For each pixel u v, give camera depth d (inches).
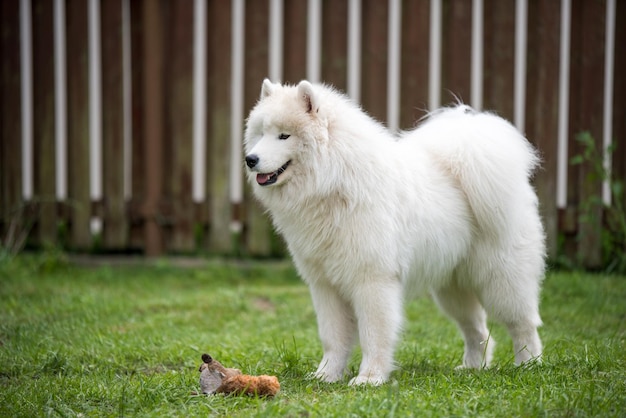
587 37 340.5
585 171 346.0
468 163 200.2
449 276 210.1
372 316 186.5
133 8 354.3
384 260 184.9
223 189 355.6
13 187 362.0
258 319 274.1
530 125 343.9
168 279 338.6
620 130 346.3
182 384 177.9
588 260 347.3
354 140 186.9
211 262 357.1
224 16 346.6
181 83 352.5
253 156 185.0
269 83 200.1
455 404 153.2
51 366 200.5
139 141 360.8
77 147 358.0
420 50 341.1
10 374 198.5
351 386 177.6
